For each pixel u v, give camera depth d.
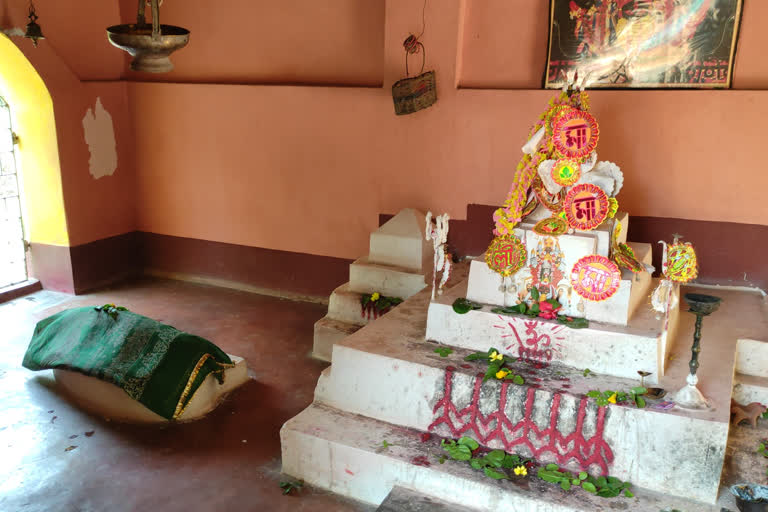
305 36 7.25
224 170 7.76
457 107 6.35
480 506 3.86
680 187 5.76
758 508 3.46
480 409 4.21
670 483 3.78
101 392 5.16
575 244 4.43
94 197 7.84
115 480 4.34
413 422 4.42
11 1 6.71
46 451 4.64
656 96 5.67
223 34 7.66
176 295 7.80
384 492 4.13
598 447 3.93
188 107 7.79
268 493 4.26
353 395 4.61
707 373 4.27
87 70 7.75
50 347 5.45
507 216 4.59
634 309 4.61
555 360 4.43
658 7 5.71
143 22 4.83
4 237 7.62
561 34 6.06
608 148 5.92
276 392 5.54
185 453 4.66
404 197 6.82
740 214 5.64
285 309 7.39
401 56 6.48
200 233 8.11
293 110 7.18
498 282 4.68
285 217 7.54
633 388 4.06
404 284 6.15
